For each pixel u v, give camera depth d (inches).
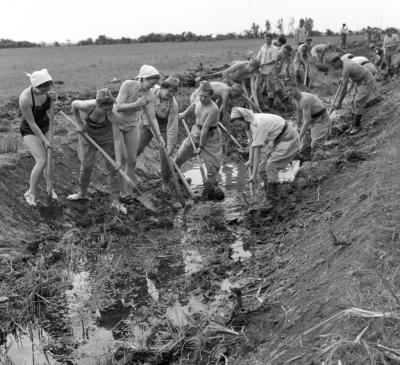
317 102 346.6
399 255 169.0
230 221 304.3
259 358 162.6
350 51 1302.9
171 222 307.7
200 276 247.6
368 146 350.6
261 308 198.1
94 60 1203.2
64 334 207.3
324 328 151.9
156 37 2532.0
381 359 125.6
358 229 206.1
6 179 305.4
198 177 405.4
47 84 273.4
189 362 182.4
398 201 209.6
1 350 197.0
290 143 293.3
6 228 272.8
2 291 226.8
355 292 157.6
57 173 340.5
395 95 470.9
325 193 297.3
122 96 301.1
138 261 267.1
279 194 319.6
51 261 259.8
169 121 335.0
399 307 139.9
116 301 231.1
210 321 200.7
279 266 236.2
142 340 199.3
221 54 1229.7
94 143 295.1
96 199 331.6
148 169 405.4
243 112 289.0
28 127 291.3
